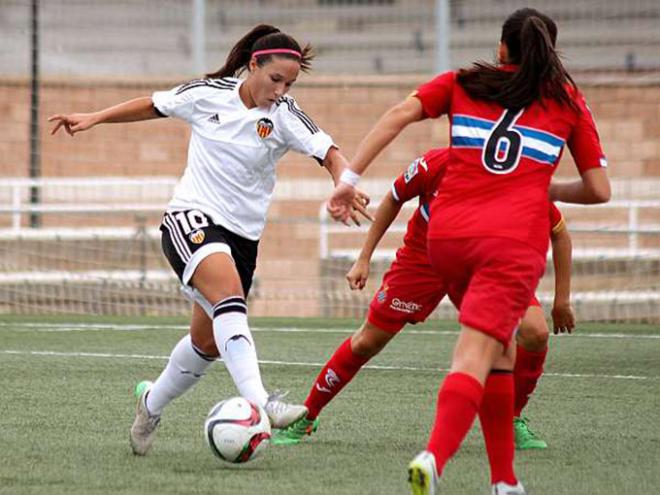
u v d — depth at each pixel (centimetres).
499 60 1429
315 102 6050
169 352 3123
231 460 1534
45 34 7506
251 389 1577
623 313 4447
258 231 1734
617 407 2256
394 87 6059
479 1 7419
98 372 2692
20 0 7406
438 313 4444
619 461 1706
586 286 4766
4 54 7156
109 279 4681
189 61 7562
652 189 5812
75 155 6012
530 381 1781
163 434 1884
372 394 2397
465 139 1376
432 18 7650
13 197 5653
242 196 1705
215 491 1449
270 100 1683
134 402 2227
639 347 3353
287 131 1712
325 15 7719
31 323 3934
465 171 1371
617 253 4853
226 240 1697
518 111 1374
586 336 3684
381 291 1784
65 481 1502
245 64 1736
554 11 7275
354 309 4647
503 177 1356
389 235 5291
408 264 1767
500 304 1318
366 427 1991
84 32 7612
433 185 1716
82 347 3228
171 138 6100
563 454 1762
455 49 7369
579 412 2192
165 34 7688
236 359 1602
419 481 1226
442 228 1370
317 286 4912
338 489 1472
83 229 5200
